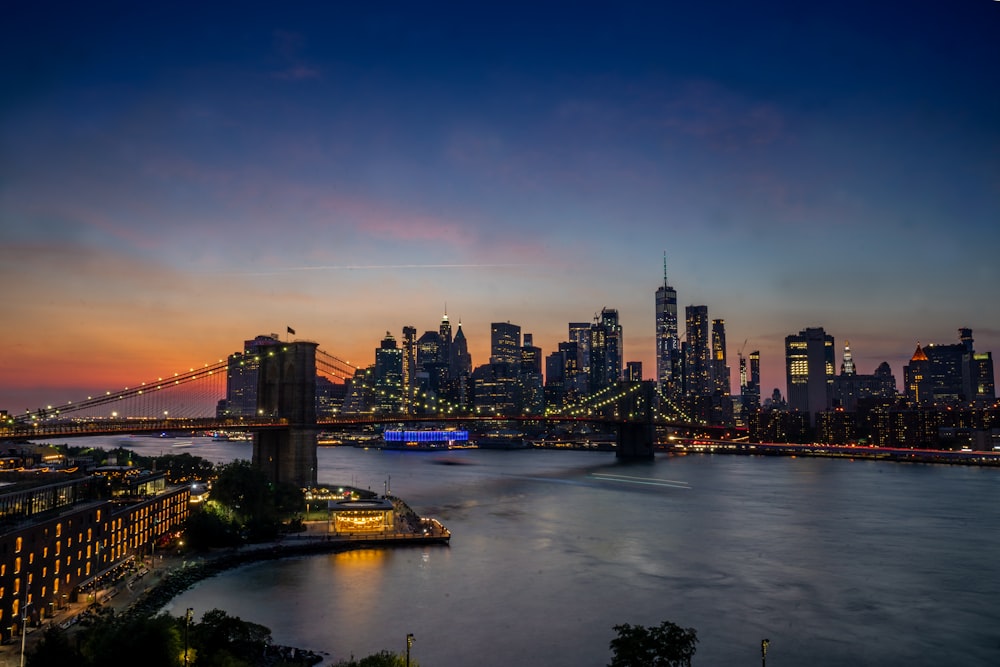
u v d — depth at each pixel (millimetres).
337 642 108750
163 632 85625
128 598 121625
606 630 115312
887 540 186000
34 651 86875
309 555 163625
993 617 123500
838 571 152500
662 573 149875
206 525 162125
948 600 132500
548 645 108875
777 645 110438
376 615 121062
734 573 150500
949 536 192125
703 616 122812
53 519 113312
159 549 159375
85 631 93000
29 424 196000
